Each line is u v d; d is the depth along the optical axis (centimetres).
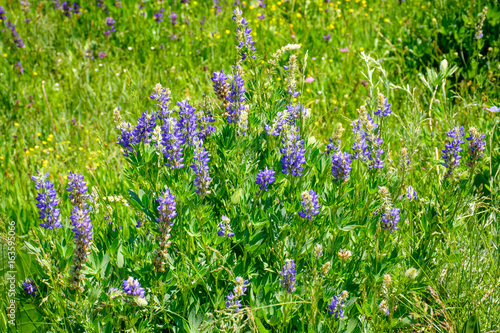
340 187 240
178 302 229
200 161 227
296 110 269
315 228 252
